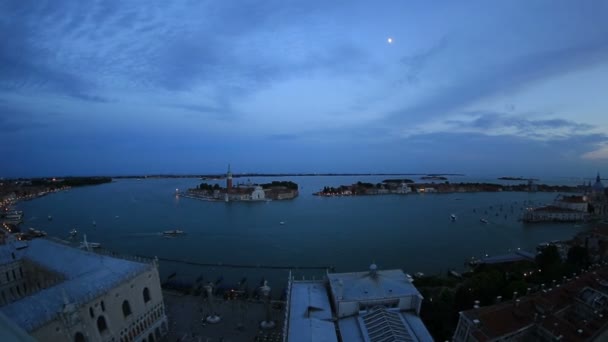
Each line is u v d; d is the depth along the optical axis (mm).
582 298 84250
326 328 76750
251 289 145250
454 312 98562
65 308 70812
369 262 187375
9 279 105125
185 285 144500
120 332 83938
